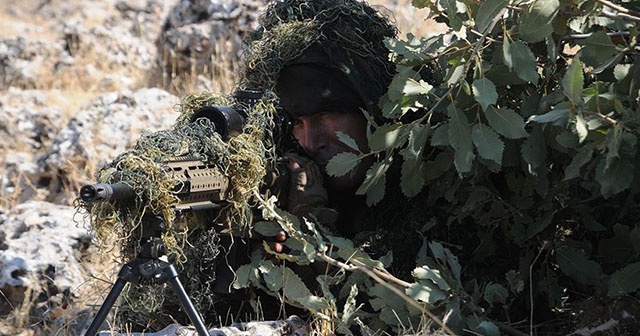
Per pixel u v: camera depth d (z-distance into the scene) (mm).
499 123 6125
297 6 7293
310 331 6305
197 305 6492
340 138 6516
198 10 14508
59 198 10562
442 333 6000
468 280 6746
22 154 11391
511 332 6277
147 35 15398
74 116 11250
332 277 6316
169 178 5547
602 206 6812
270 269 6336
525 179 6531
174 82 13656
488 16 6039
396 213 7020
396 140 6422
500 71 6316
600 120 5742
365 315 6316
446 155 6508
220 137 6031
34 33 17938
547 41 6305
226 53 13758
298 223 6418
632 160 6051
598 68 6098
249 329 6160
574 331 6219
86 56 14891
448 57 6672
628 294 6273
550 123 6285
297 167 6621
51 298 8422
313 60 6879
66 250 8703
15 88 13742
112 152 10812
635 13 6102
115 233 5602
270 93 6598
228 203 6082
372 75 6965
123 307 6910
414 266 6766
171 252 5691
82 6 19391
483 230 6840
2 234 9047
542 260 6898
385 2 14625
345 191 7023
